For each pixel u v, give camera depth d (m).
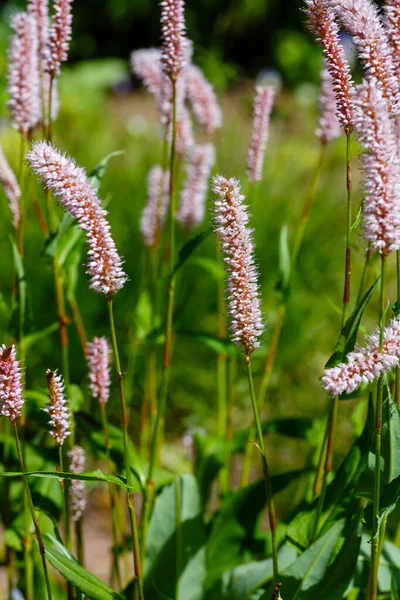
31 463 1.08
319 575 0.93
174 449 1.57
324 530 0.94
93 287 0.85
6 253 1.75
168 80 1.06
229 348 1.11
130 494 0.88
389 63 0.86
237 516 1.06
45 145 0.84
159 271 1.13
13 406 0.85
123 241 1.80
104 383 0.97
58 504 1.06
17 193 1.05
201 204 1.16
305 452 1.53
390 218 0.82
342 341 0.87
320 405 1.65
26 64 1.02
